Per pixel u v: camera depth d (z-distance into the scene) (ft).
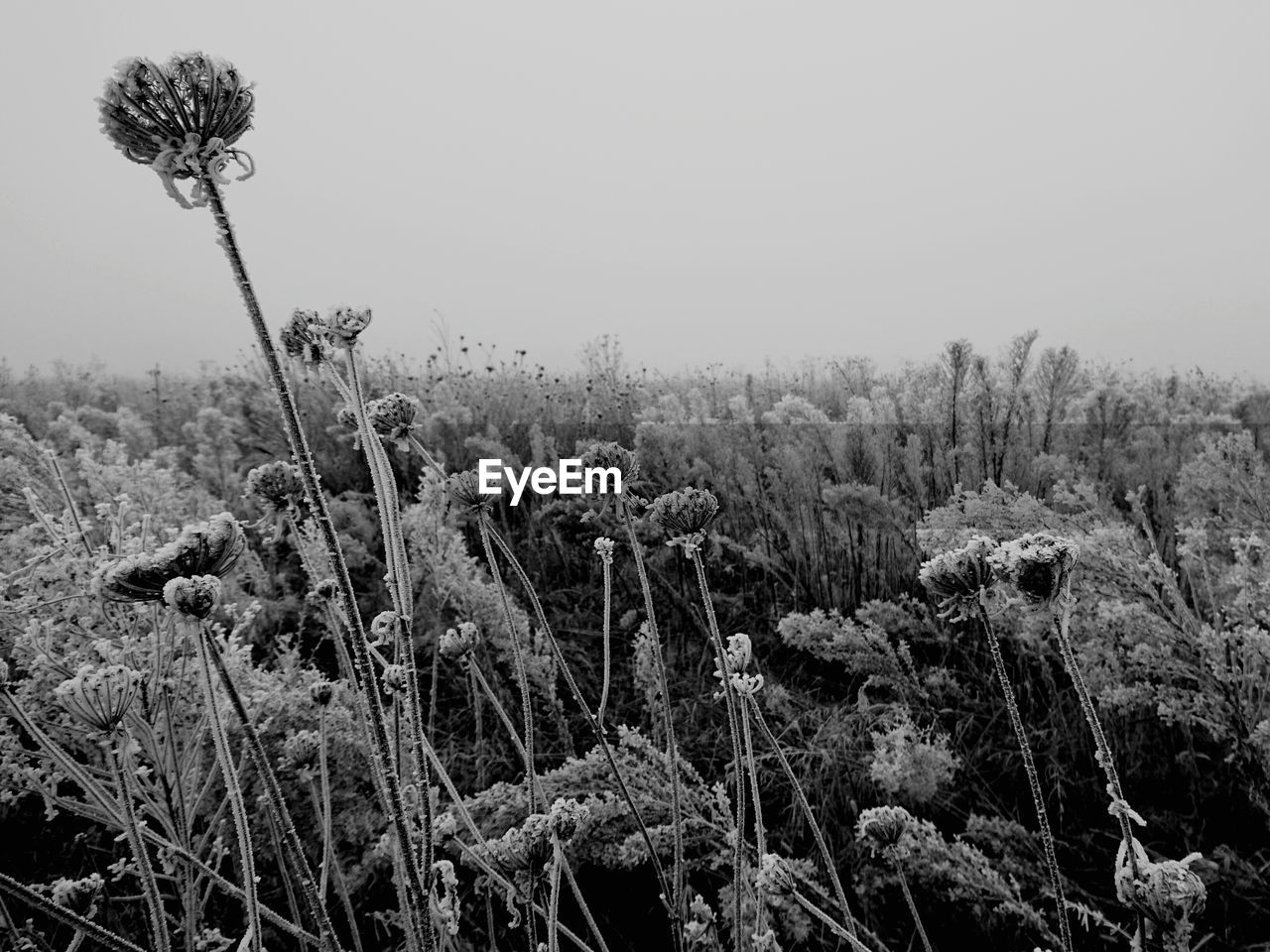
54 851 7.52
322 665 11.07
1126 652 8.11
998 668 3.78
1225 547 9.71
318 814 6.79
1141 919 3.54
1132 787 7.95
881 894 7.02
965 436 13.28
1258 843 7.19
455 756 8.93
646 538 13.70
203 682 3.23
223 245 2.79
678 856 5.76
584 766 7.42
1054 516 9.21
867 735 8.78
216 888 6.99
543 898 4.77
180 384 33.30
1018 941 6.56
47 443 14.20
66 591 7.55
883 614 9.84
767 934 5.04
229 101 2.77
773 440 15.85
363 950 7.01
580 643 12.15
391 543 4.23
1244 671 7.43
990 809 8.05
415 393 23.99
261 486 5.71
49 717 6.64
